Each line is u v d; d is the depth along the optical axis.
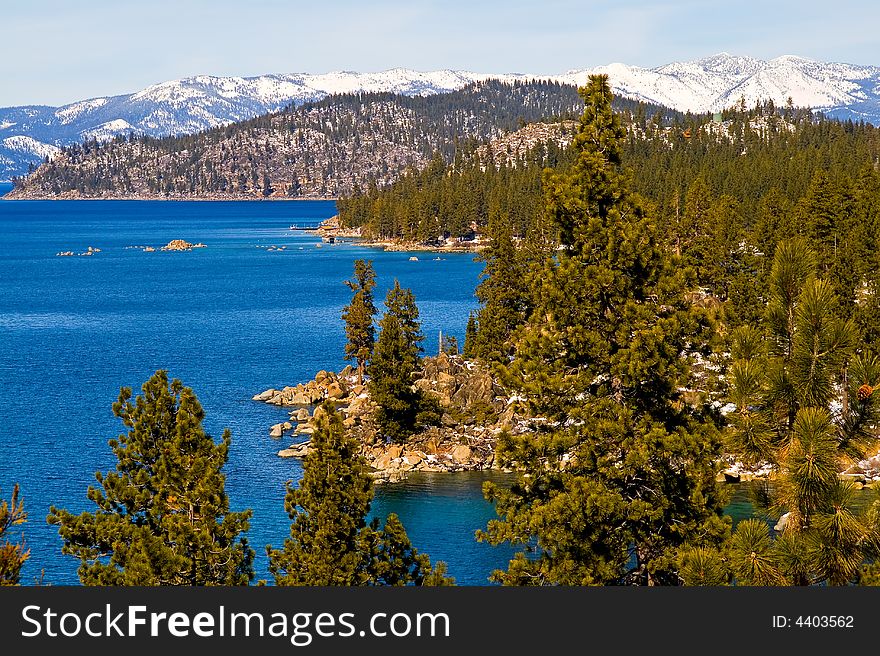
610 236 35.84
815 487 22.91
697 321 34.84
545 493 37.19
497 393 94.44
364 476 40.28
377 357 88.81
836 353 23.47
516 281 107.06
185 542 36.88
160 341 155.00
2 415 99.69
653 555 35.19
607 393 36.34
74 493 72.44
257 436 92.06
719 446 34.00
